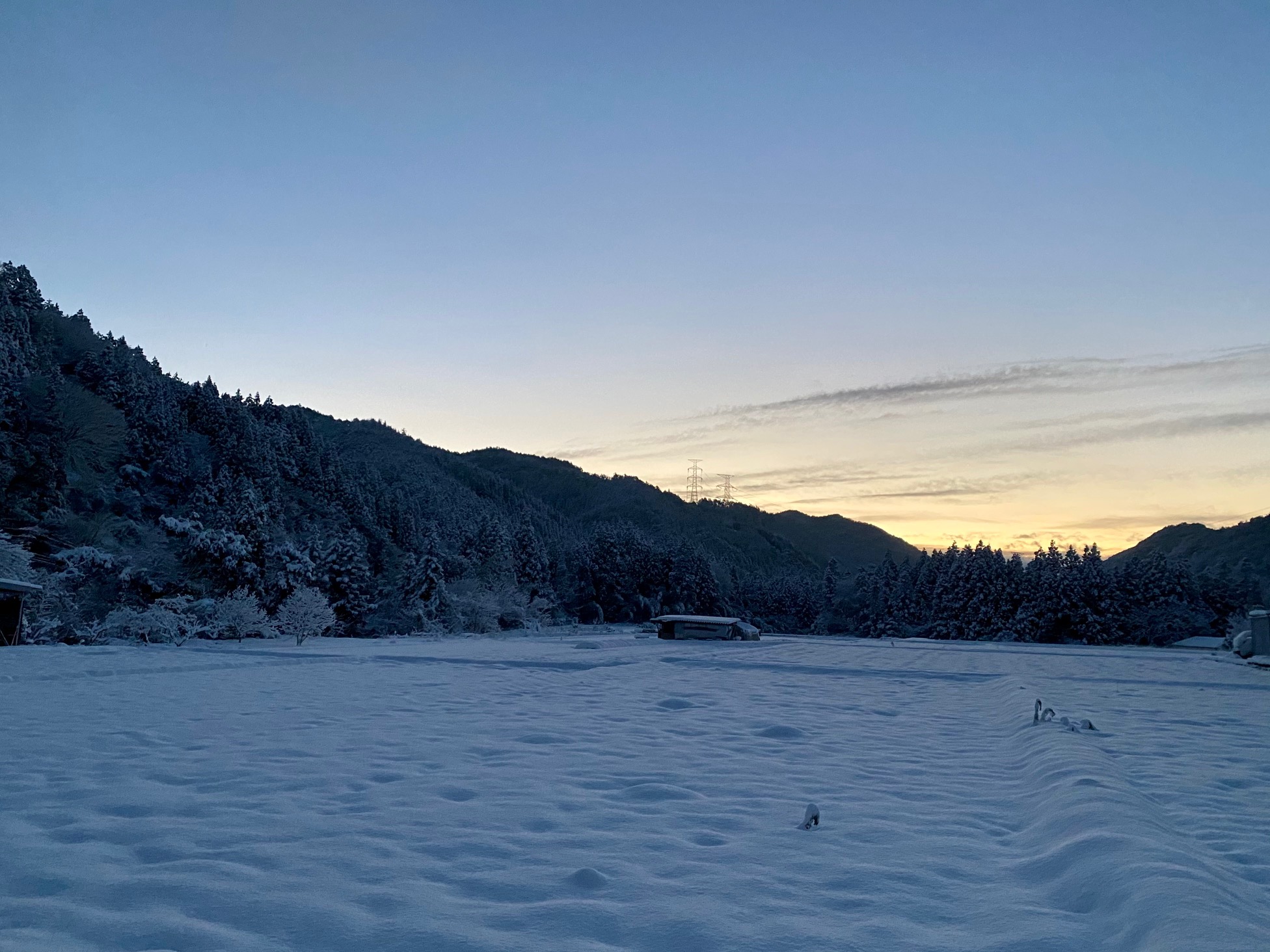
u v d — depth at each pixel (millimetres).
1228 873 4211
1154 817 4930
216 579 47938
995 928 3488
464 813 5527
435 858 4535
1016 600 67938
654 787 6312
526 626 66438
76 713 10758
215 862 4387
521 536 85875
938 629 70188
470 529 92875
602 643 39156
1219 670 25359
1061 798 5480
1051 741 8117
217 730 9328
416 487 141750
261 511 57062
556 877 4211
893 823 5375
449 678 17453
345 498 88188
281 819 5309
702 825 5328
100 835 4922
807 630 94250
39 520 50031
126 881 4062
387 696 13484
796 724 10742
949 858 4594
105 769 6953
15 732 9039
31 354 73688
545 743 8727
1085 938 3334
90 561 42125
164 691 13953
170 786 6301
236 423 87875
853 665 25188
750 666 23516
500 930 3498
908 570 81250
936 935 3426
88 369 80875
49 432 58750
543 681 17234
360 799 5914
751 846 4812
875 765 7625
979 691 16531
